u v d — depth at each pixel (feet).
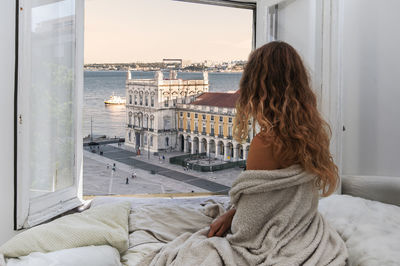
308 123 3.54
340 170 8.63
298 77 3.66
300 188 3.51
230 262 3.35
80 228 4.94
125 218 5.98
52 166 8.30
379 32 9.22
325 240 3.62
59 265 3.99
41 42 7.80
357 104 9.66
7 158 7.50
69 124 8.79
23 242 4.58
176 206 6.48
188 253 3.60
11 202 7.61
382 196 7.39
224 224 4.05
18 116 7.18
